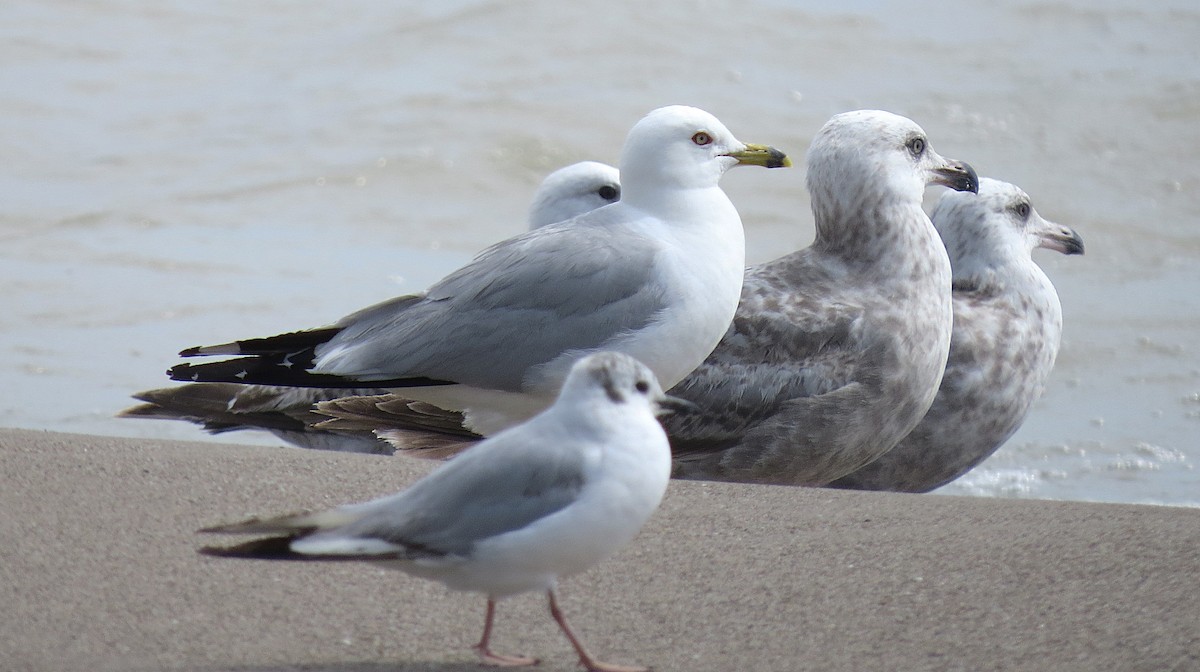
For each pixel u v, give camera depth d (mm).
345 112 25219
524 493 7191
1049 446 15109
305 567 8500
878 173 12492
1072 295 19078
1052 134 24766
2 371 15953
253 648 7465
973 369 13039
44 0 29984
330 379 10844
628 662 7512
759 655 7582
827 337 12195
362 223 21500
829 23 29406
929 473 13297
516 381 10773
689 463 12438
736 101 25859
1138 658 7379
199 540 8773
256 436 15148
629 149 11375
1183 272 19859
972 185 12969
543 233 11156
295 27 29219
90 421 14938
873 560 8734
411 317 10914
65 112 25047
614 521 7289
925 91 26453
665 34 28641
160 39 28500
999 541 8969
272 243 20484
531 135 24500
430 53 27734
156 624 7672
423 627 7875
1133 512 9539
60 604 7820
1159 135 24703
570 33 28516
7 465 9695
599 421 7359
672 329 10828
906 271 12445
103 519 8969
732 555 8883
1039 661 7406
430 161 23531
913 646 7625
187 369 10930
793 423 12117
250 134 24406
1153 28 29234
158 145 23906
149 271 19141
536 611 8141
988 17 29875
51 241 20047
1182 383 16531
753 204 21938
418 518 7137
